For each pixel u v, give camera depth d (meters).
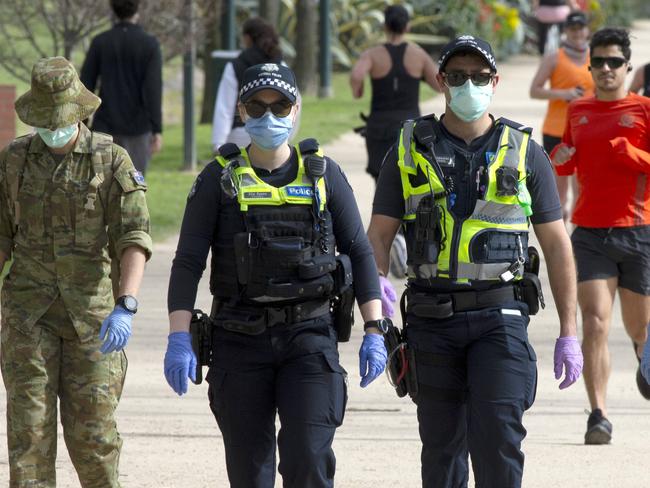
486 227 19.48
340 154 73.88
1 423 27.84
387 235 20.23
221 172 18.47
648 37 154.88
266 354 18.22
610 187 27.05
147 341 35.50
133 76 46.09
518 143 19.67
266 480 18.48
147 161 47.06
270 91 18.09
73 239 19.28
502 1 140.12
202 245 18.50
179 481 23.75
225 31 80.12
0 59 63.19
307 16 112.81
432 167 19.62
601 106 27.12
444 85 19.62
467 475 20.20
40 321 19.22
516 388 19.00
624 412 29.86
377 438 27.06
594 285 27.12
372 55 43.81
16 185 19.27
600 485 23.69
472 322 19.34
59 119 18.78
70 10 59.50
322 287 18.33
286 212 18.31
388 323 18.77
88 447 19.52
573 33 44.31
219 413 18.53
